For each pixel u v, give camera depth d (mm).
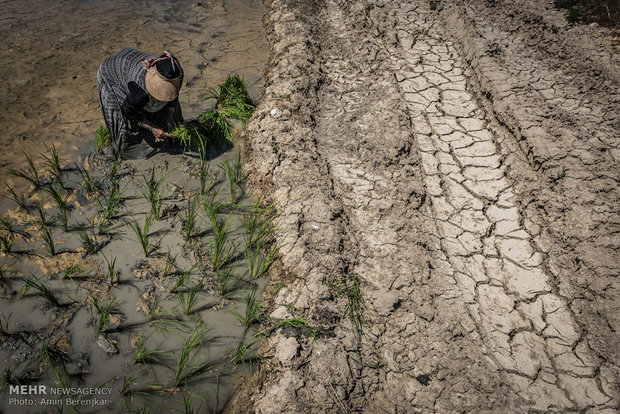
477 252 4062
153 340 3332
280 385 3078
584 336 3426
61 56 6148
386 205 4398
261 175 4695
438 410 3018
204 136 4984
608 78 5758
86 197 4316
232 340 3400
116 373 3129
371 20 7375
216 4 8125
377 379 3160
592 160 4621
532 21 7059
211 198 4473
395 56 6484
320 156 4918
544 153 4676
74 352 3203
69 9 7461
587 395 3109
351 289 3668
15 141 4738
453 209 4426
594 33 6680
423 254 3957
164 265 3836
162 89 3977
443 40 6945
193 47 6746
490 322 3539
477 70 6039
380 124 5215
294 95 5531
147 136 4750
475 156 4965
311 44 6621
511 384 3166
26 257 3752
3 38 6438
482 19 7238
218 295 3682
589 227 4059
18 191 4266
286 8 7562
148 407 2980
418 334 3412
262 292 3740
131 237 4023
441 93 5840
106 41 6590
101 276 3693
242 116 5449
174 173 4691
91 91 5570
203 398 3064
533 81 5797
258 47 6926
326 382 3094
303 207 4266
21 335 3250
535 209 4355
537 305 3646
